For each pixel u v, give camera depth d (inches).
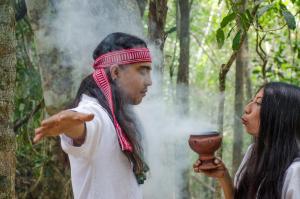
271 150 76.9
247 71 223.0
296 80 206.8
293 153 76.3
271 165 76.5
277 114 77.0
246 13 115.8
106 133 67.6
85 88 71.8
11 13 84.9
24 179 174.7
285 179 75.0
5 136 82.7
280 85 78.5
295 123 77.0
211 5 315.9
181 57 155.9
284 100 77.2
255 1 121.6
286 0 189.3
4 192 81.8
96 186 67.8
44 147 165.3
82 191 68.5
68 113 57.7
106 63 71.2
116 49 70.9
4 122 82.7
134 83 71.1
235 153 193.3
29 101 181.2
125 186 68.9
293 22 111.6
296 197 73.1
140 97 72.5
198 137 82.0
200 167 83.3
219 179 84.4
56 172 158.1
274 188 75.8
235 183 84.7
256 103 79.9
